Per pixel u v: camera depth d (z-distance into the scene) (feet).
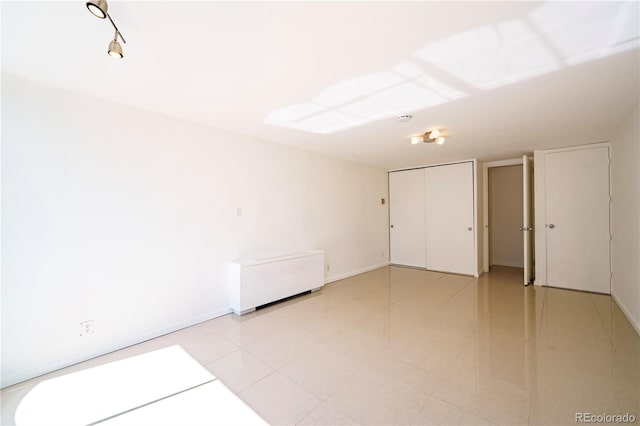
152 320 9.11
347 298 13.20
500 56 6.07
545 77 6.98
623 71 6.69
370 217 19.33
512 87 7.52
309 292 14.12
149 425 5.46
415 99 8.23
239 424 5.44
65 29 5.12
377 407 5.85
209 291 10.64
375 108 8.93
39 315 7.12
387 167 20.15
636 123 9.07
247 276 11.07
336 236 16.58
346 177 17.38
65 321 7.50
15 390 6.52
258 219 12.40
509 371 7.09
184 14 4.68
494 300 12.78
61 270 7.45
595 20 4.90
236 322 10.36
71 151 7.62
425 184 19.39
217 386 6.61
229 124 10.50
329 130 11.27
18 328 6.85
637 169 9.21
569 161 14.24
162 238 9.39
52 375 7.09
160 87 7.45
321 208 15.62
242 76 6.86
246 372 7.16
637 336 8.92
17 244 6.86
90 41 5.50
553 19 4.87
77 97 7.72
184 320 9.89
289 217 13.80
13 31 5.15
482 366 7.34
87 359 7.80
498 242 21.07
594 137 12.51
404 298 13.17
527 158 14.71
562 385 6.48
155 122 9.24
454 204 18.10
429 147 14.19
